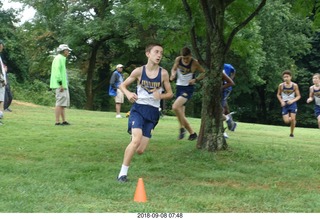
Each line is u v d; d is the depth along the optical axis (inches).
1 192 213.8
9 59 1274.6
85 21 1268.5
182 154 336.5
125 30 1238.3
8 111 641.0
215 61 339.6
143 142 258.4
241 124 753.6
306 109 1593.3
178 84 398.3
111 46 1365.7
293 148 411.2
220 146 350.0
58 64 489.4
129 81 253.0
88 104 1362.0
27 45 1402.6
